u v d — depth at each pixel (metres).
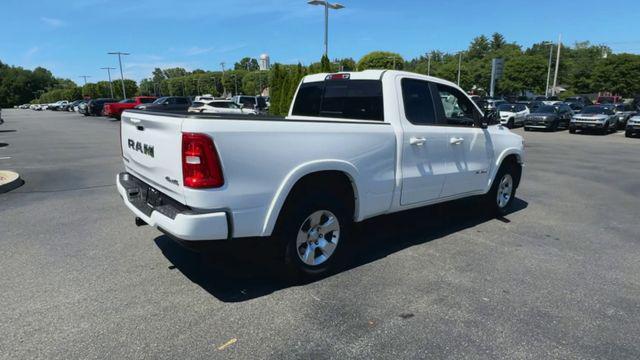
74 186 8.00
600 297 3.68
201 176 3.10
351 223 4.26
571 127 23.52
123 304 3.43
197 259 4.38
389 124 4.32
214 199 3.16
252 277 3.98
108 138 17.86
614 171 10.80
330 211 3.94
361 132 3.99
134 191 4.17
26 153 12.89
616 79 61.25
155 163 3.58
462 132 5.14
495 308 3.45
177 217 3.13
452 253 4.68
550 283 3.94
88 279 3.88
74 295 3.57
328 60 22.62
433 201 4.98
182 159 3.13
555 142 18.55
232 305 3.44
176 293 3.63
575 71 73.00
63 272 4.03
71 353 2.78
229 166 3.19
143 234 5.15
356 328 3.14
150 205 3.87
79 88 111.19
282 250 3.70
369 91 4.62
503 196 6.25
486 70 79.25
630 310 3.46
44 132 21.16
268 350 2.86
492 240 5.14
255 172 3.32
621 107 27.73
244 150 3.24
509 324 3.22
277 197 3.46
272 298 3.58
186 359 2.74
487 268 4.27
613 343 2.99
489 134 5.59
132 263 4.26
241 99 30.44
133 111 4.19
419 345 2.94
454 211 6.51
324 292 3.71
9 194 7.29
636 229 5.72
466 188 5.38
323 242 3.98
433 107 4.88
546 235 5.38
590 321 3.28
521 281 3.97
